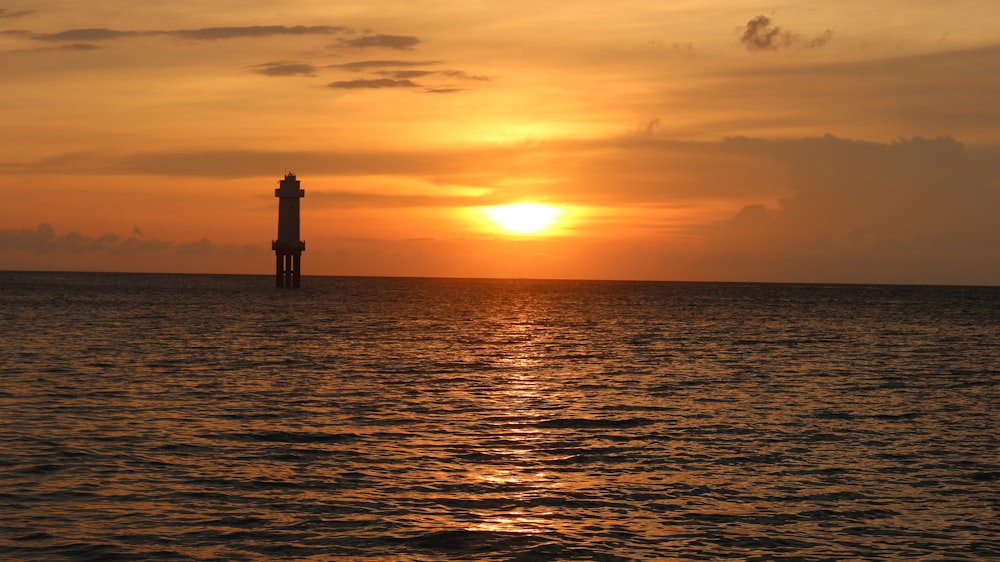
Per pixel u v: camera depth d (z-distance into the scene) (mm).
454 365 62844
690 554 21578
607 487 27594
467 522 23812
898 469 30250
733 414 41625
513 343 83500
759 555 21547
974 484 28250
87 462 29484
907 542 22578
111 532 22469
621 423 39000
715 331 101938
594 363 65500
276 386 49500
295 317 120500
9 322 100375
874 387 52094
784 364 65438
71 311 125438
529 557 21297
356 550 21609
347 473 28875
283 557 21062
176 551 21281
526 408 43094
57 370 54812
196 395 45312
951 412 42594
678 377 56719
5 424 35719
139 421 37250
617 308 166000
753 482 28344
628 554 21562
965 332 103688
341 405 43031
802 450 33312
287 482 27578
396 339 86188
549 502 25828
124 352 67562
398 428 37094
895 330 106000
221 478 27859
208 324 102625
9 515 23547
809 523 24031
